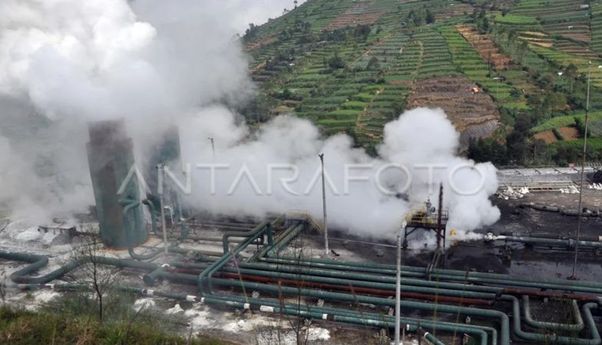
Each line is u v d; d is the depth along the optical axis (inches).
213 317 1277.1
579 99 3302.2
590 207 1867.6
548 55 4328.3
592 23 4992.6
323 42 5812.0
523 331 1166.3
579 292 1280.8
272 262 1501.0
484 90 3688.5
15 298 1392.7
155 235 1775.3
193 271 1465.3
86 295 1264.8
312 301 1337.4
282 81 4313.5
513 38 4618.6
